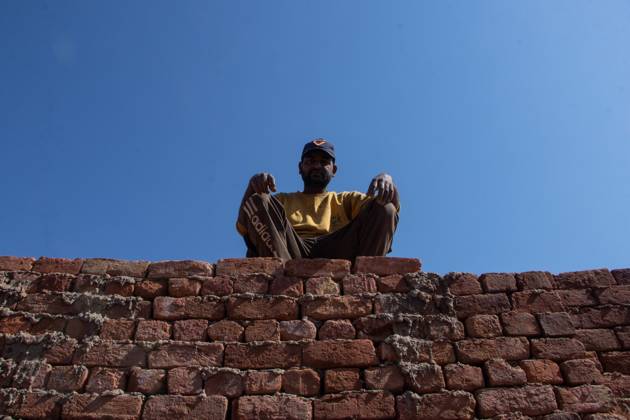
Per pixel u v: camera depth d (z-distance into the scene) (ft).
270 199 13.80
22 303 11.19
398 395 9.90
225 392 9.91
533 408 9.77
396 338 10.62
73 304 11.17
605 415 9.70
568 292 12.12
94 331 10.75
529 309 11.35
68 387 9.95
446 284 11.72
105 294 11.44
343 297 11.39
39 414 9.56
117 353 10.41
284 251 13.39
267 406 9.67
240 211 14.16
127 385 10.04
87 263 11.98
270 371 10.16
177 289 11.53
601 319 11.71
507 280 11.82
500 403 9.82
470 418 9.64
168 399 9.77
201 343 10.57
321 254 14.37
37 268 11.91
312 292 11.56
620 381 10.77
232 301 11.26
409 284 11.70
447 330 10.91
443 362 10.44
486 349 10.61
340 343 10.60
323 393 9.99
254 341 10.68
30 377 10.02
